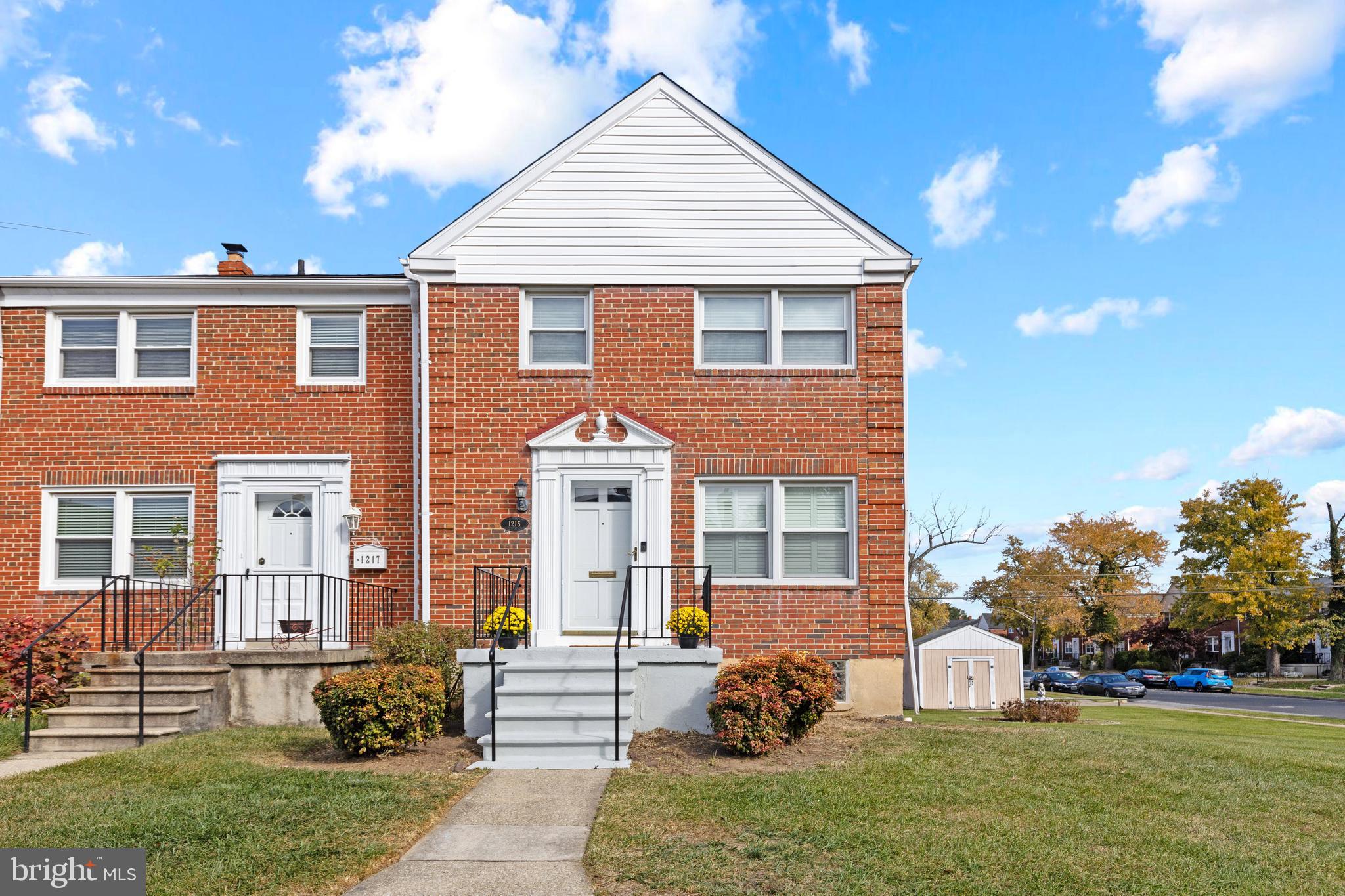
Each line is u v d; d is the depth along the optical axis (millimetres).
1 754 9969
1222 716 28016
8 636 12125
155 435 14094
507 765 9328
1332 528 56688
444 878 6195
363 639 13734
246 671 11734
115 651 12109
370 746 9508
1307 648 63781
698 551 13336
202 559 13852
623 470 13344
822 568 13469
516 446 13430
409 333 14289
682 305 13680
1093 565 68688
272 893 5879
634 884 6105
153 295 14297
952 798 8117
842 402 13547
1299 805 8227
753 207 13828
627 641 12875
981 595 69000
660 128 13961
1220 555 59750
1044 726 13594
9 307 14273
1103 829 7332
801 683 10148
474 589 12359
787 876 6223
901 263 13633
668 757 9711
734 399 13531
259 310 14344
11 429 14102
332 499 14008
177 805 7574
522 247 13719
